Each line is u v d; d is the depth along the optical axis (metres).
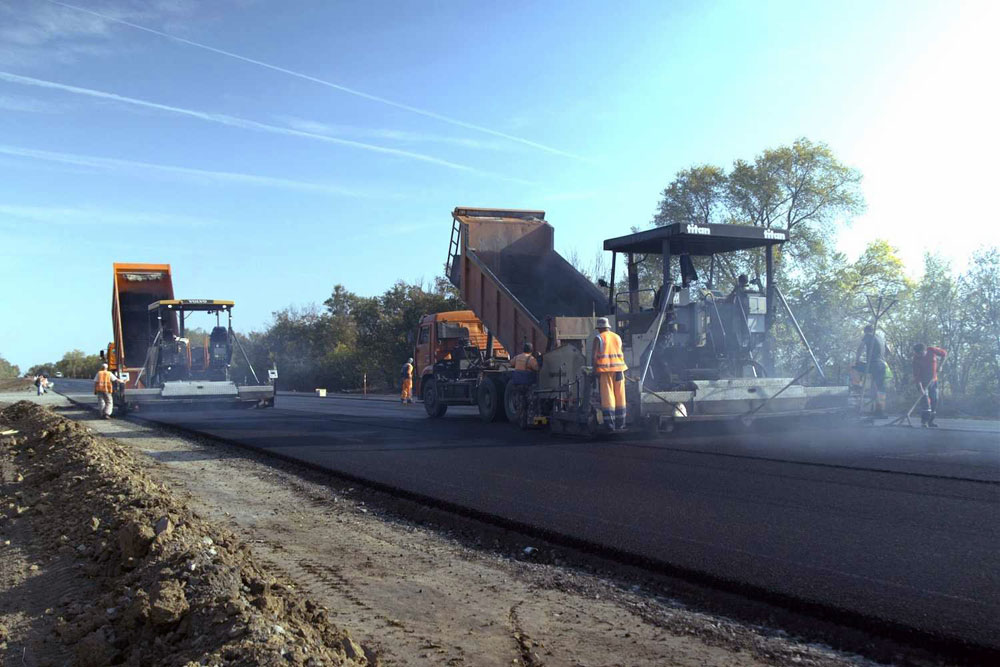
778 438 11.72
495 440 12.41
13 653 3.86
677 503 6.94
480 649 3.95
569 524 6.27
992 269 19.58
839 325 23.70
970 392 19.31
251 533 6.71
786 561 5.07
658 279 13.74
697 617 4.39
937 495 6.97
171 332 22.34
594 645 3.99
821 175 25.47
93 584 4.77
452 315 18.83
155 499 6.39
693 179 26.61
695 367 12.58
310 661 3.19
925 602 4.21
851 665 3.68
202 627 3.61
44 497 7.56
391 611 4.59
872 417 13.71
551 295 16.23
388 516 7.35
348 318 56.31
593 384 11.82
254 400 22.02
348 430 14.77
